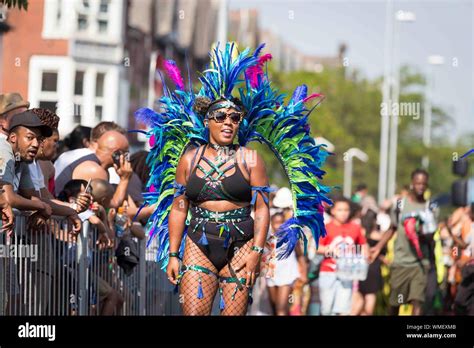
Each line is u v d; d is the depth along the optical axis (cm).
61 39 2819
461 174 1705
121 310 930
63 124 1872
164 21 4569
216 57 777
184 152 782
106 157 970
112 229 896
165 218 796
